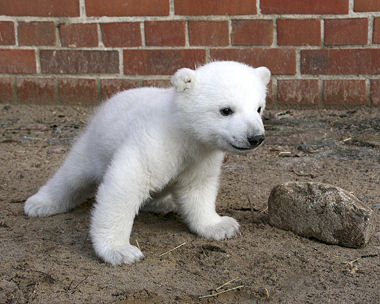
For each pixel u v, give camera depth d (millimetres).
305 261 3254
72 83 6973
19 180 4723
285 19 6488
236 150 3180
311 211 3543
